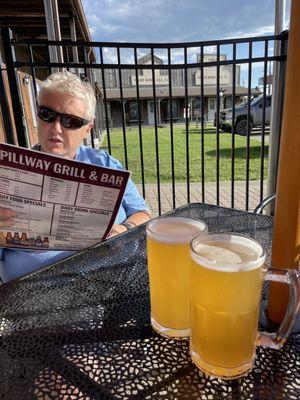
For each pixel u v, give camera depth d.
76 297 0.80
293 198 0.57
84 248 1.15
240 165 6.70
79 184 1.07
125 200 1.62
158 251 0.61
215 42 2.41
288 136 0.55
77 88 1.47
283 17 2.54
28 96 4.48
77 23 6.54
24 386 0.54
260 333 0.60
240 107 11.39
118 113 27.53
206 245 0.57
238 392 0.52
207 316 0.51
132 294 0.81
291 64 0.52
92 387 0.54
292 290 0.55
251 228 1.22
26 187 1.06
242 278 0.49
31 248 1.18
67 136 1.49
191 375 0.55
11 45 2.10
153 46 2.39
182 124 25.55
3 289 0.84
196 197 4.65
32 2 4.96
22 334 0.67
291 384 0.53
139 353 0.61
